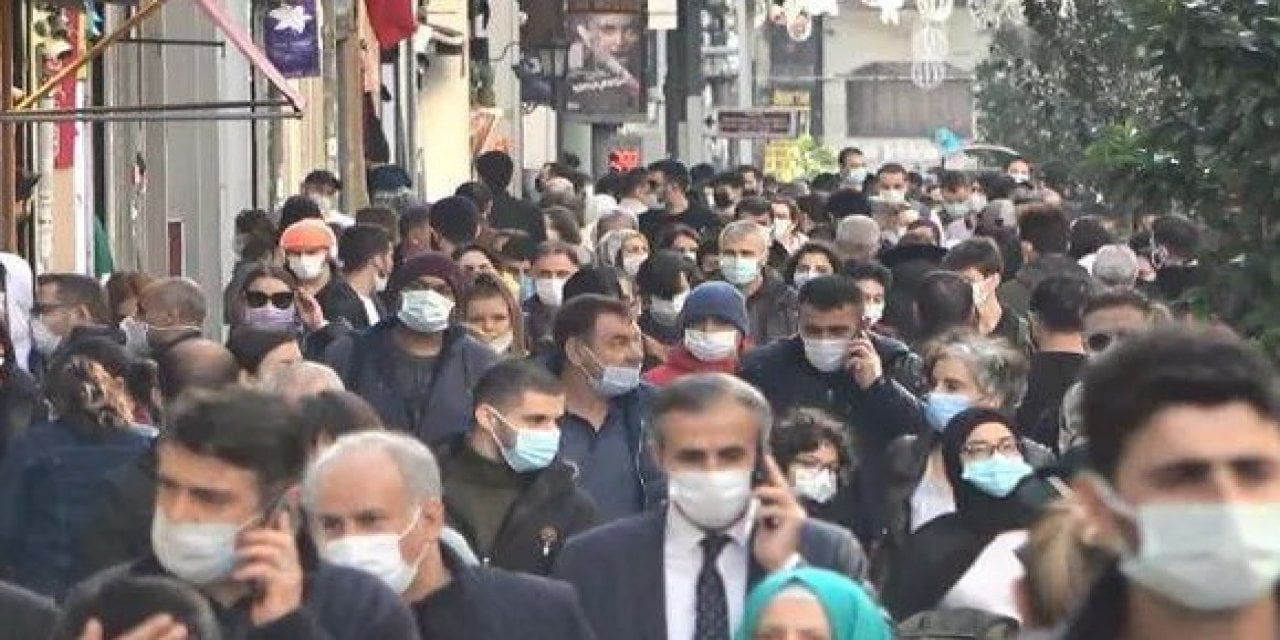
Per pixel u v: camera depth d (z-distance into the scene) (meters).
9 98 30.59
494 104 83.81
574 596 12.93
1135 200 19.91
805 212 48.06
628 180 53.41
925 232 36.50
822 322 20.78
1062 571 9.94
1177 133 19.66
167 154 49.56
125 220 46.03
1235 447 7.05
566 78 87.19
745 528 13.41
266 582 10.82
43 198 37.22
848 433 17.98
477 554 15.97
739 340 21.45
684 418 13.20
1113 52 25.23
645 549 13.57
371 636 11.38
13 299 24.92
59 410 17.55
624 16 87.75
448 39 78.31
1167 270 27.36
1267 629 7.09
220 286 50.12
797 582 10.98
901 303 28.25
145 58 48.12
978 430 16.03
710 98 142.88
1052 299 21.97
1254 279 19.34
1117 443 7.15
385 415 21.45
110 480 15.24
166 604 10.12
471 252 29.52
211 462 10.79
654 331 27.02
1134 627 7.18
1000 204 45.28
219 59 48.81
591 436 18.84
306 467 11.28
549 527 16.03
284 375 16.55
